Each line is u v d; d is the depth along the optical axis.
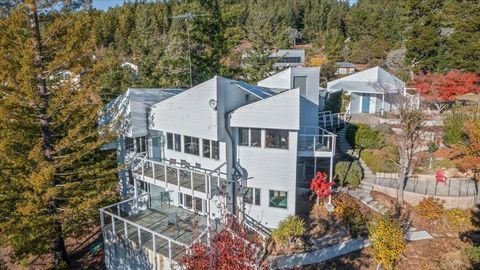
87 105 17.92
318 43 91.88
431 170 24.58
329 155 20.92
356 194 22.62
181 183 18.92
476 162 20.17
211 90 17.64
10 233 15.98
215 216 19.28
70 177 18.73
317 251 17.30
